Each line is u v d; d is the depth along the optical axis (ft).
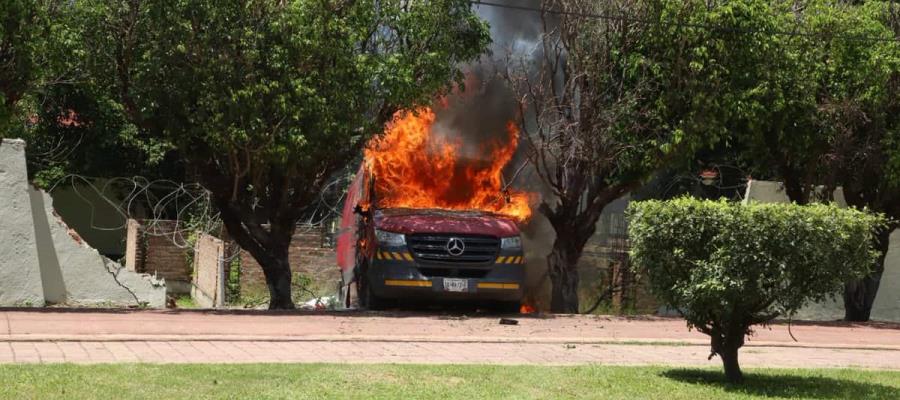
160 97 48.11
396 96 48.26
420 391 25.63
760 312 32.48
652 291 31.14
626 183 56.70
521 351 36.32
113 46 48.60
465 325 44.65
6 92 46.26
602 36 54.24
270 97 46.68
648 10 52.85
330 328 41.39
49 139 80.23
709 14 51.90
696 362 35.37
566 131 54.34
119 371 26.68
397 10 49.73
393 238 47.98
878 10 56.18
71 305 54.80
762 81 53.36
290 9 45.83
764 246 28.68
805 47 55.26
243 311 48.47
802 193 61.11
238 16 46.47
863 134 57.47
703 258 29.60
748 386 29.73
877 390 29.91
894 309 65.41
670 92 53.21
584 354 36.29
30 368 26.76
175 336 36.24
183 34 45.85
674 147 53.62
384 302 50.19
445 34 50.70
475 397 25.20
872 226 30.32
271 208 53.72
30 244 52.11
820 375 32.96
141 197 84.69
